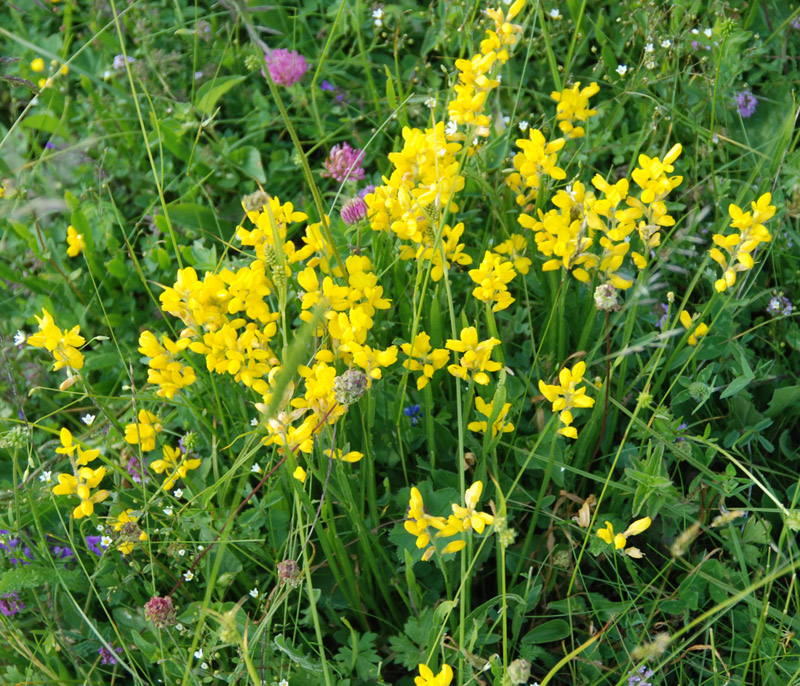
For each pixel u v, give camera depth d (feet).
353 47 3.68
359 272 2.11
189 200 3.40
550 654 2.35
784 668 2.20
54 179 3.40
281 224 2.16
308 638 2.39
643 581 2.47
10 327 3.14
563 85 3.27
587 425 2.40
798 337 2.74
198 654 2.16
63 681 2.23
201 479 2.59
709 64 3.27
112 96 3.61
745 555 2.33
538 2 2.75
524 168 2.33
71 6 3.76
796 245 2.94
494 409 2.14
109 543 2.30
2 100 3.77
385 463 2.54
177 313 2.06
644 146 3.27
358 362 1.96
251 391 2.47
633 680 2.20
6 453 2.93
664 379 2.68
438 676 1.72
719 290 2.16
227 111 3.68
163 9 3.92
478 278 2.16
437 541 2.27
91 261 3.21
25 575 2.26
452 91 3.18
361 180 3.40
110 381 3.09
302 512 2.37
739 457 2.64
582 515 2.10
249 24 1.87
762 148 3.26
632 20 3.44
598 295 2.11
